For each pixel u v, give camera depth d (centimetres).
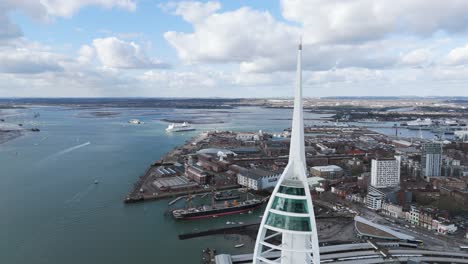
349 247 19900
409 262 18412
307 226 11650
